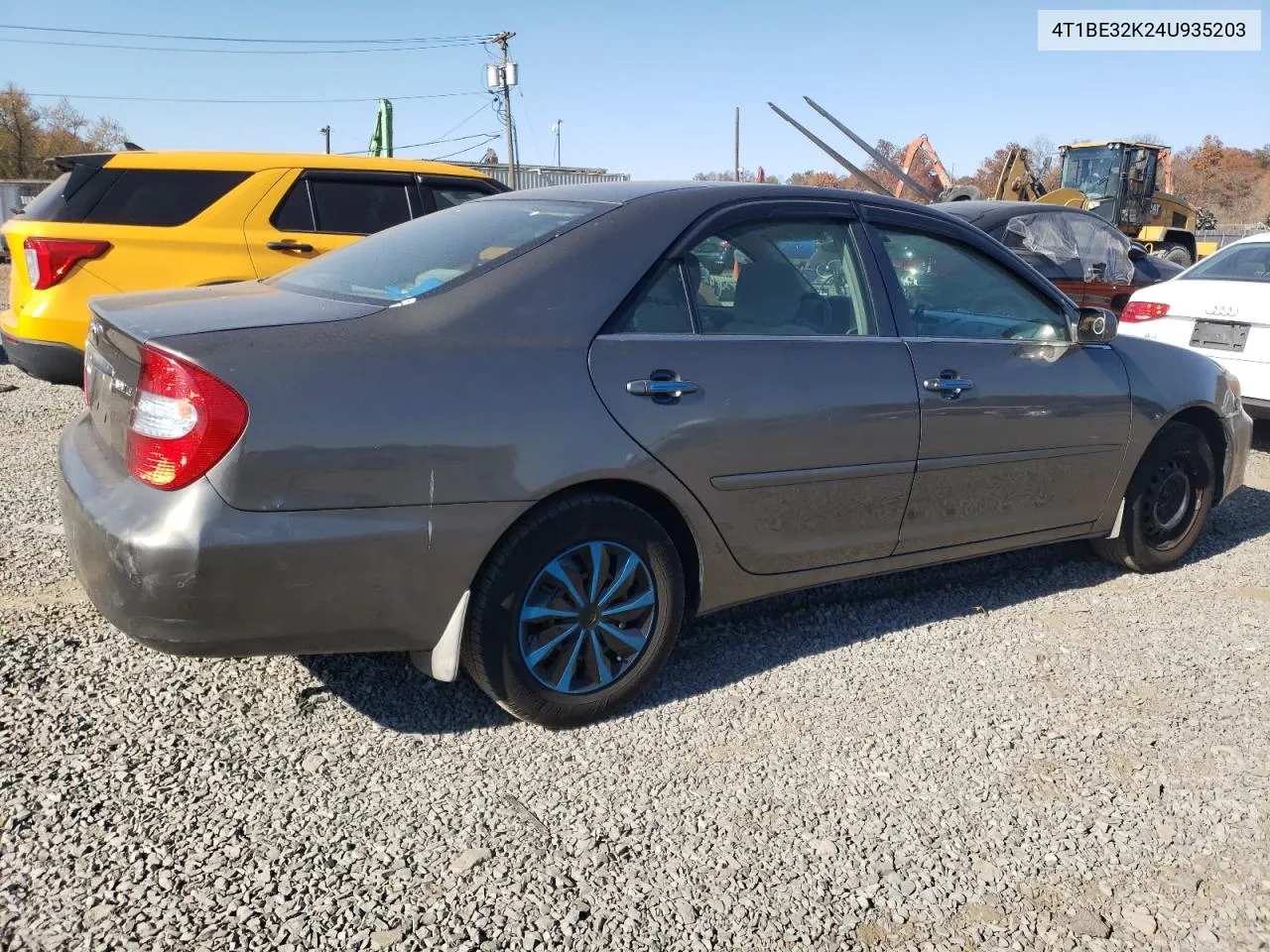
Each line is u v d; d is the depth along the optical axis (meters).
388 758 2.96
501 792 2.83
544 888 2.46
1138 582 4.79
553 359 2.96
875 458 3.63
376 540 2.67
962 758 3.16
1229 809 2.96
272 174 6.82
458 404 2.78
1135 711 3.50
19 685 3.15
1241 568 5.03
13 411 7.06
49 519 4.73
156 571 2.48
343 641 2.74
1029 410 4.08
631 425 3.06
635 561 3.17
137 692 3.19
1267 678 3.79
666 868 2.57
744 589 3.50
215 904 2.31
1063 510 4.37
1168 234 18.84
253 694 3.24
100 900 2.30
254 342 2.61
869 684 3.61
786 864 2.61
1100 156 19.84
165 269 6.41
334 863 2.49
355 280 3.23
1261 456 7.57
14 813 2.56
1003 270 4.22
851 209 3.81
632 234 3.26
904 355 3.74
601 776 2.94
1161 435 4.69
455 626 2.86
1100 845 2.77
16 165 62.47
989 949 2.37
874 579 4.61
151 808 2.63
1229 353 6.99
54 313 6.12
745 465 3.31
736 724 3.28
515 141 41.78
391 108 30.38
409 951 2.22
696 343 3.26
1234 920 2.51
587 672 3.19
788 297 3.57
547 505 2.97
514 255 3.11
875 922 2.43
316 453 2.59
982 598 4.49
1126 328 7.62
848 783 2.99
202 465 2.50
